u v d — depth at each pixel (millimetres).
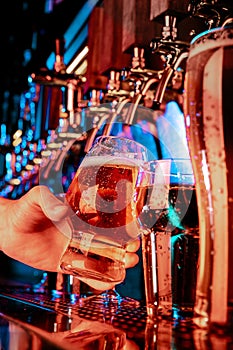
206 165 609
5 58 3504
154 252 725
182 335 587
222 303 586
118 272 887
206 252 607
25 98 3127
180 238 730
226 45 610
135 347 522
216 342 541
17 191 2988
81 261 874
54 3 2438
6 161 3135
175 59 1009
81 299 1031
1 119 3709
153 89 1380
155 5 1104
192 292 729
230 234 589
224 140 595
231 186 590
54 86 1741
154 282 723
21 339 547
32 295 1140
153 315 719
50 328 638
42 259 1027
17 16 3283
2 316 741
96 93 1710
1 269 3160
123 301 989
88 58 1745
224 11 900
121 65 1544
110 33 1591
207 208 607
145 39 1336
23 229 994
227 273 586
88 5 2027
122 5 1569
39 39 2830
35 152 2453
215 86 604
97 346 529
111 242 871
